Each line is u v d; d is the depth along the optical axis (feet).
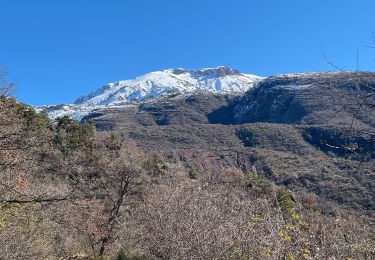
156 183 65.57
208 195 33.32
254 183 59.67
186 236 28.71
